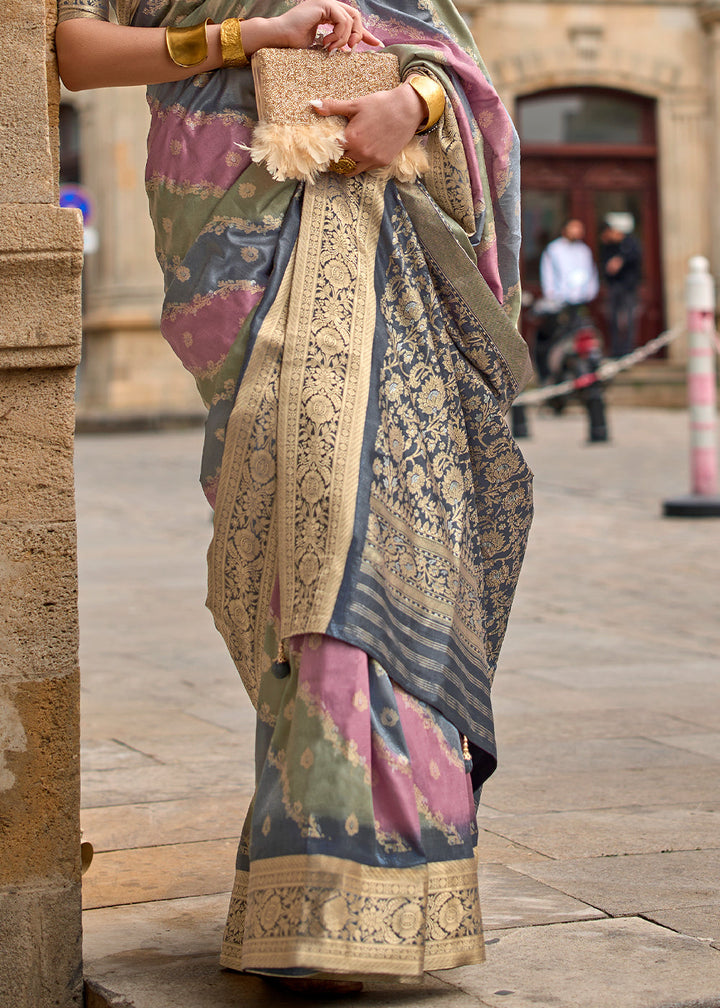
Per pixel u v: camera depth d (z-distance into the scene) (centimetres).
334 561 258
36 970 275
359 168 276
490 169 297
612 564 910
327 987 263
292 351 267
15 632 273
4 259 265
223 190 276
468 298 284
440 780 262
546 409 2188
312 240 273
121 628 715
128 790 423
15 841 274
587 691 569
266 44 275
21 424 272
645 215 2581
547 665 625
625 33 2538
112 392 2300
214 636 695
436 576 270
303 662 259
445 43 290
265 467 266
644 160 2577
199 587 841
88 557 960
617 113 2588
